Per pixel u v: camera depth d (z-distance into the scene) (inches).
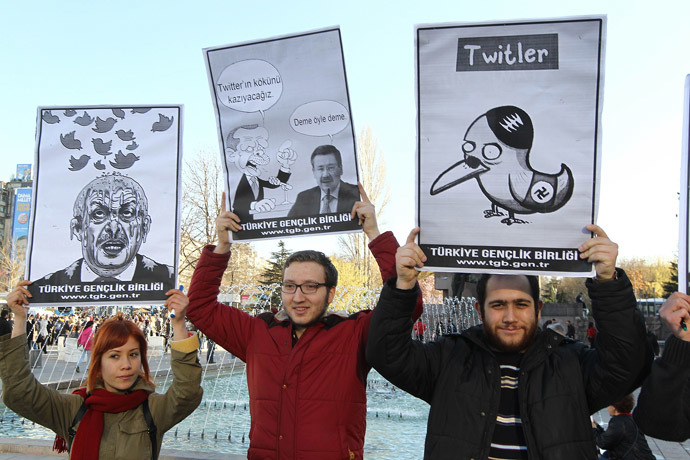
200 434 323.0
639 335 92.0
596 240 96.4
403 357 101.8
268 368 117.8
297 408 112.1
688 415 91.3
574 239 101.7
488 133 105.7
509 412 97.7
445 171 106.5
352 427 114.1
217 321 126.9
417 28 107.7
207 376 599.5
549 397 95.5
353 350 116.9
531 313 99.2
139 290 131.0
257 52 126.9
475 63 106.3
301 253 122.6
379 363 101.9
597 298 94.3
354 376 115.6
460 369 102.7
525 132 104.7
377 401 458.9
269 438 112.2
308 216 124.3
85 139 137.4
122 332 113.7
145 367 118.6
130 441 109.7
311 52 124.7
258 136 127.3
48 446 239.8
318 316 118.5
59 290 132.2
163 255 131.7
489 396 97.6
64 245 134.0
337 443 110.0
